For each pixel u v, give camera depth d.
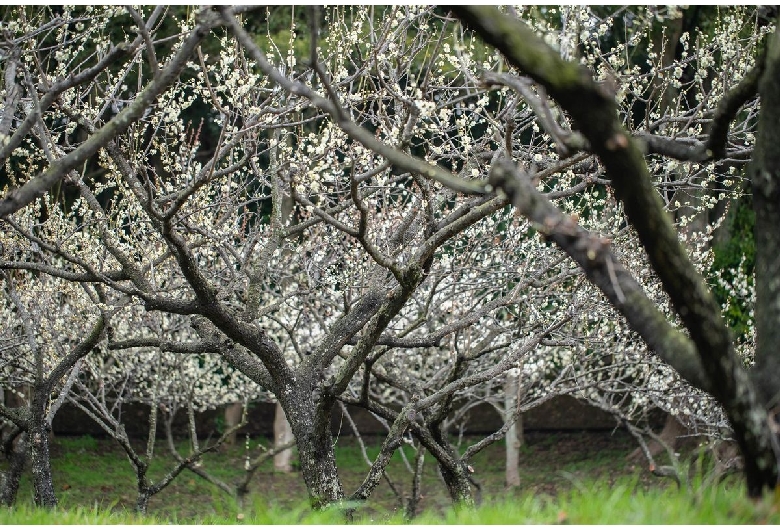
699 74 9.82
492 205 7.66
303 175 8.98
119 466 21.34
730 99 6.12
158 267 11.94
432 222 8.49
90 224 11.79
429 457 22.16
